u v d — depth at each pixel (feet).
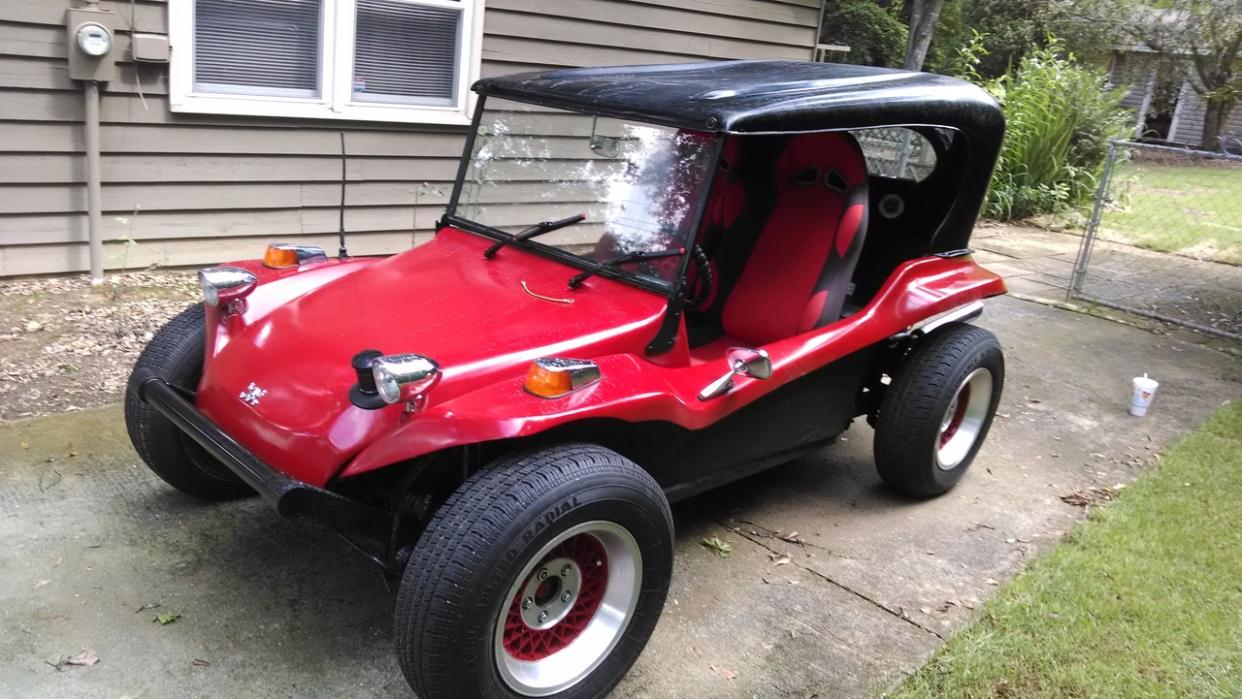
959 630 9.87
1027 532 12.15
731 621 9.81
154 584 9.54
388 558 8.30
